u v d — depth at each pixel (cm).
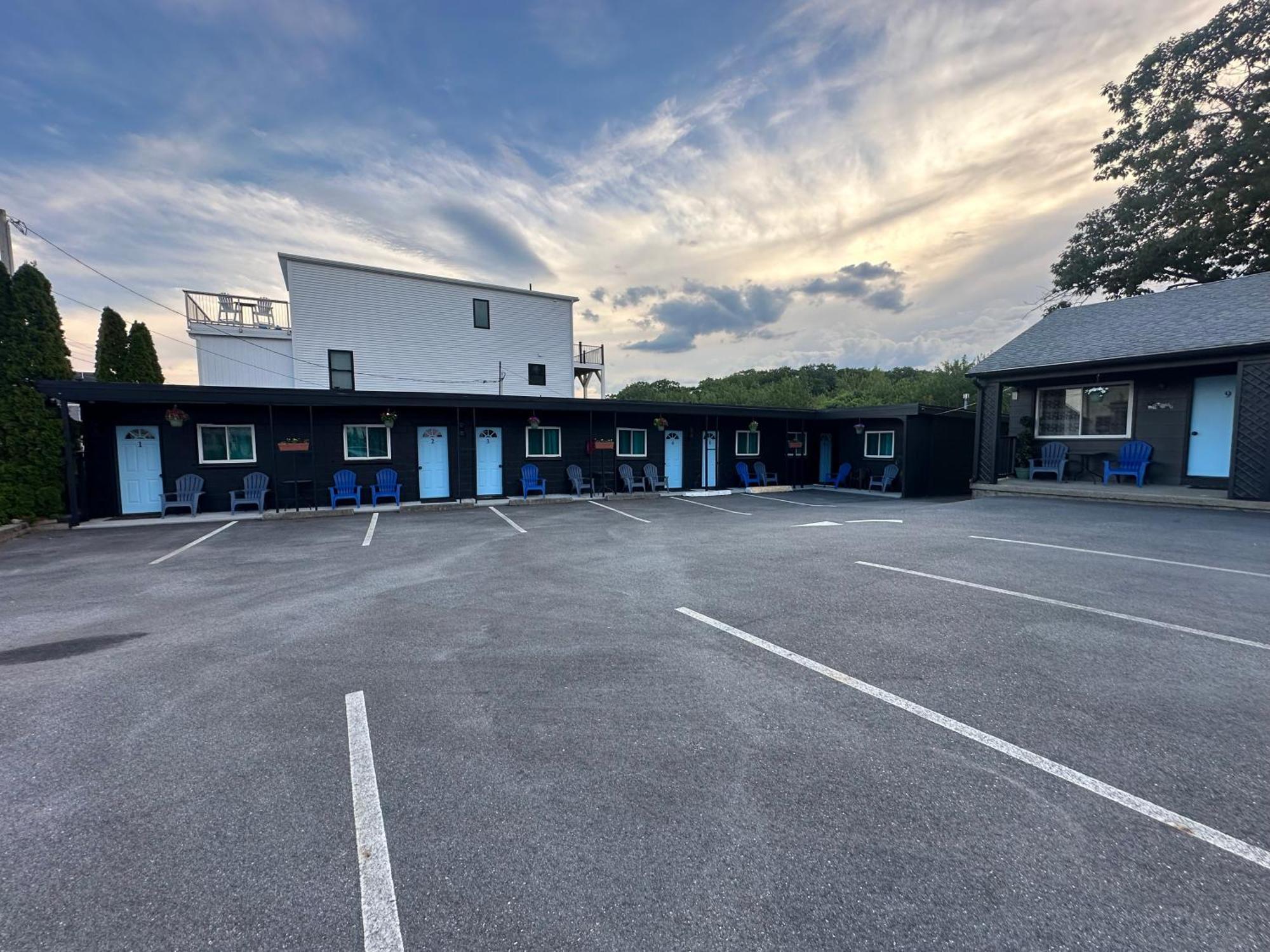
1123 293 2050
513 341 2177
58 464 1087
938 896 169
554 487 1560
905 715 287
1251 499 967
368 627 445
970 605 472
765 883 175
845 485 1836
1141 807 211
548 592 546
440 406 1297
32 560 732
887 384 3653
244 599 533
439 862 188
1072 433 1336
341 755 258
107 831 207
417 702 312
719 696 313
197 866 188
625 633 421
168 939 158
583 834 201
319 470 1313
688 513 1184
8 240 1130
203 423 1218
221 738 275
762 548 754
